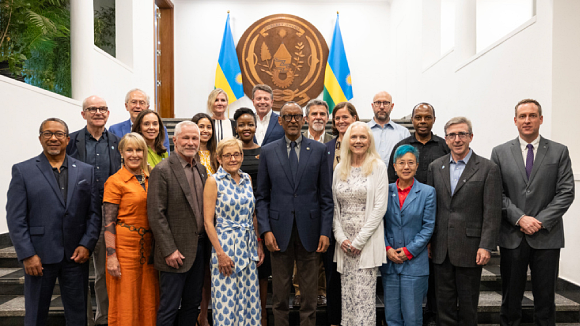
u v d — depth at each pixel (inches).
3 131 145.9
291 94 319.3
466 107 206.7
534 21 151.8
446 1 284.0
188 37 322.0
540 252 109.7
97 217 107.4
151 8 279.4
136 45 253.0
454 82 220.4
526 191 111.3
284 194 107.7
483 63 189.6
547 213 108.1
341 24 327.9
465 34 211.8
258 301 107.6
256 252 107.7
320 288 134.7
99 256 119.4
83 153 116.7
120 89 230.5
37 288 99.8
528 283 144.6
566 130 141.0
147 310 104.0
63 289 103.2
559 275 142.9
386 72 328.5
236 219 104.4
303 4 326.0
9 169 149.5
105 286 120.6
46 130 100.1
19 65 179.5
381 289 144.6
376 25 329.7
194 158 111.0
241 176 108.9
